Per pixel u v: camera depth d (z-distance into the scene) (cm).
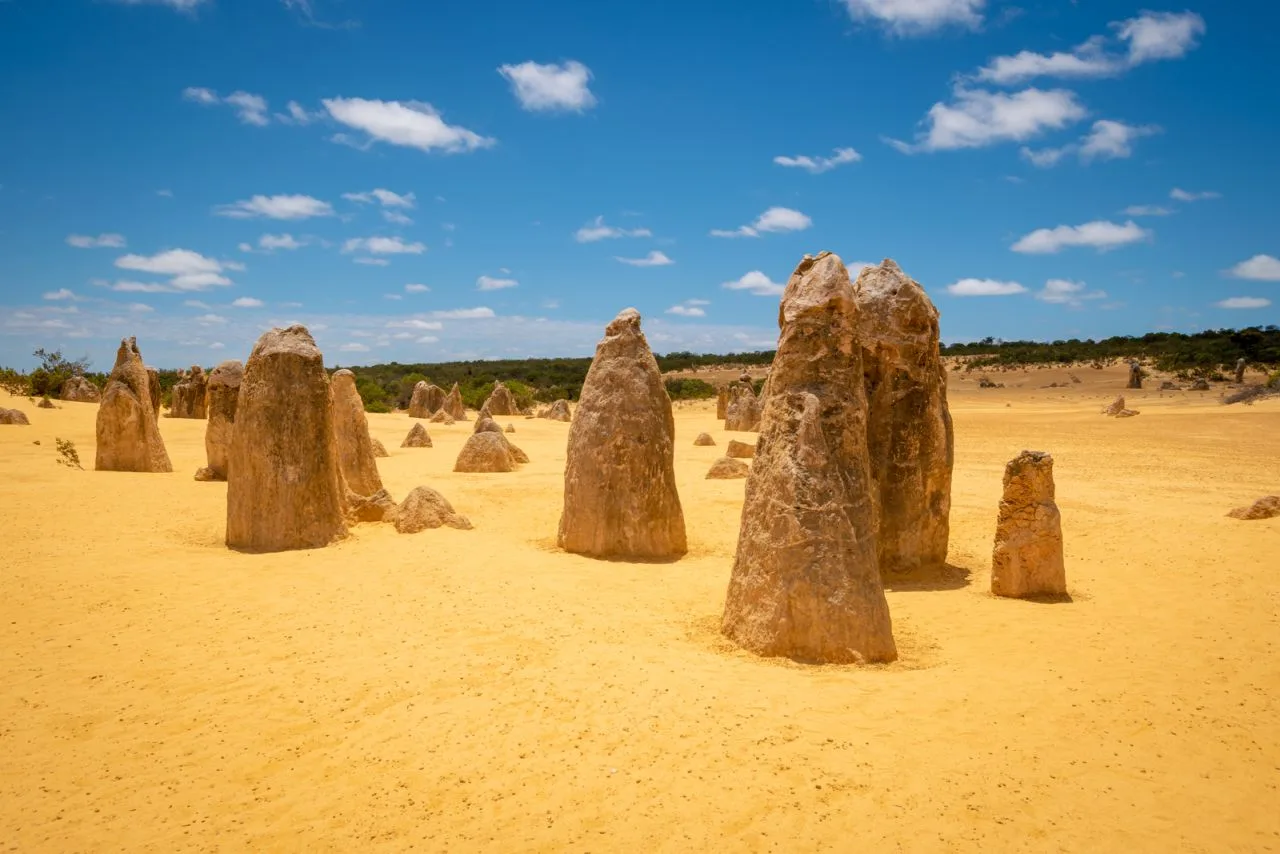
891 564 1170
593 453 1270
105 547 1217
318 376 1283
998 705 680
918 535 1175
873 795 537
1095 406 5378
